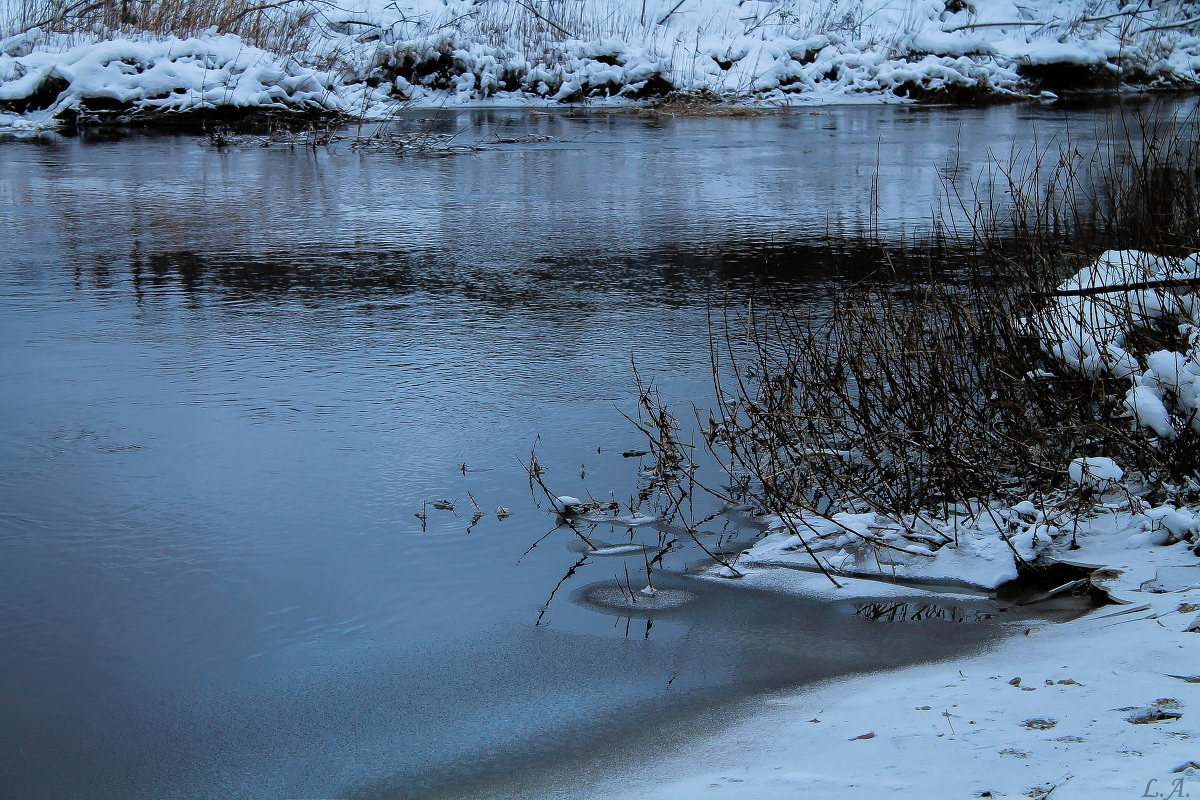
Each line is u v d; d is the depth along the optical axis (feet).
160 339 28.35
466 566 16.72
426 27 102.17
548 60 97.76
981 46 103.40
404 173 57.26
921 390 19.95
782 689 12.99
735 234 41.16
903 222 42.68
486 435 22.02
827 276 34.42
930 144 66.74
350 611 15.38
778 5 115.34
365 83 90.43
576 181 54.49
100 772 11.78
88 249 38.50
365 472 20.20
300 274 35.29
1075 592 15.35
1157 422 17.15
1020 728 10.85
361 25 101.76
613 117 85.51
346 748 12.10
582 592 15.93
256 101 77.92
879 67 101.30
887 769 10.28
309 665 13.94
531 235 41.39
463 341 28.30
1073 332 19.48
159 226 42.65
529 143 69.62
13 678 13.69
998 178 52.47
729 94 96.27
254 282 34.27
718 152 65.10
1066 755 10.07
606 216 45.24
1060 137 68.08
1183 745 10.03
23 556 16.97
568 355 27.09
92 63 76.89
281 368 26.09
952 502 18.29
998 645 13.84
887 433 19.20
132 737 12.43
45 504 18.76
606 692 13.11
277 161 61.46
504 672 13.66
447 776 11.48
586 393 24.40
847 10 114.11
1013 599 15.37
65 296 32.58
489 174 56.95
